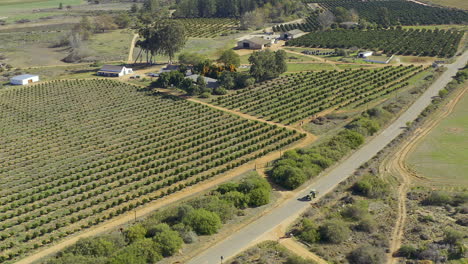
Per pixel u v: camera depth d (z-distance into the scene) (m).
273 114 170.62
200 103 185.50
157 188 118.88
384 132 149.75
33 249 94.06
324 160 124.25
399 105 171.38
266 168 128.50
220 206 100.88
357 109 170.62
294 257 82.62
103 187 121.00
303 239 91.94
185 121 166.88
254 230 95.88
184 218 96.56
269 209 104.56
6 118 174.75
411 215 99.88
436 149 135.88
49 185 123.06
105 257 84.50
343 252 87.50
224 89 196.50
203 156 138.25
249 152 138.62
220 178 124.06
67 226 103.19
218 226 95.38
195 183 121.44
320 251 87.25
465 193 107.12
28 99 196.75
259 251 87.81
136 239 90.56
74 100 194.25
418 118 158.38
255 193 106.56
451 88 188.62
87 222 104.12
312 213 101.31
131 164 134.38
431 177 119.50
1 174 131.25
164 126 163.50
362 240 91.19
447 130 149.50
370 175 119.56
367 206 103.56
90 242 88.56
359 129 145.12
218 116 170.25
